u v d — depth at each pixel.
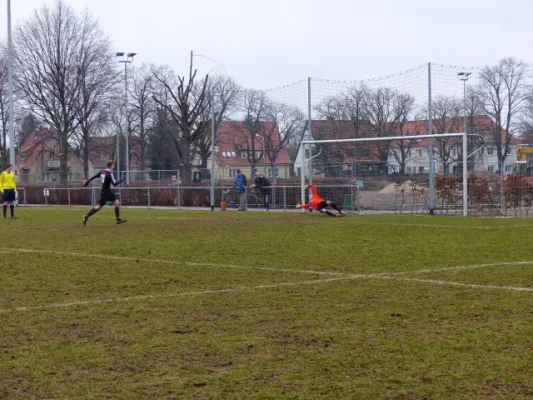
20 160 90.38
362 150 30.61
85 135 68.81
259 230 19.22
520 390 5.39
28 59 58.41
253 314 8.16
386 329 7.32
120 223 22.83
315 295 9.29
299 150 37.72
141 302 8.99
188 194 38.81
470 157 31.11
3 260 13.38
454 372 5.84
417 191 28.28
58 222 24.47
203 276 11.07
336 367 6.04
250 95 55.47
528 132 45.44
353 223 21.58
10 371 6.04
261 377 5.80
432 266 11.73
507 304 8.45
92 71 59.91
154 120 75.44
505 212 26.84
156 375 5.89
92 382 5.73
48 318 8.09
